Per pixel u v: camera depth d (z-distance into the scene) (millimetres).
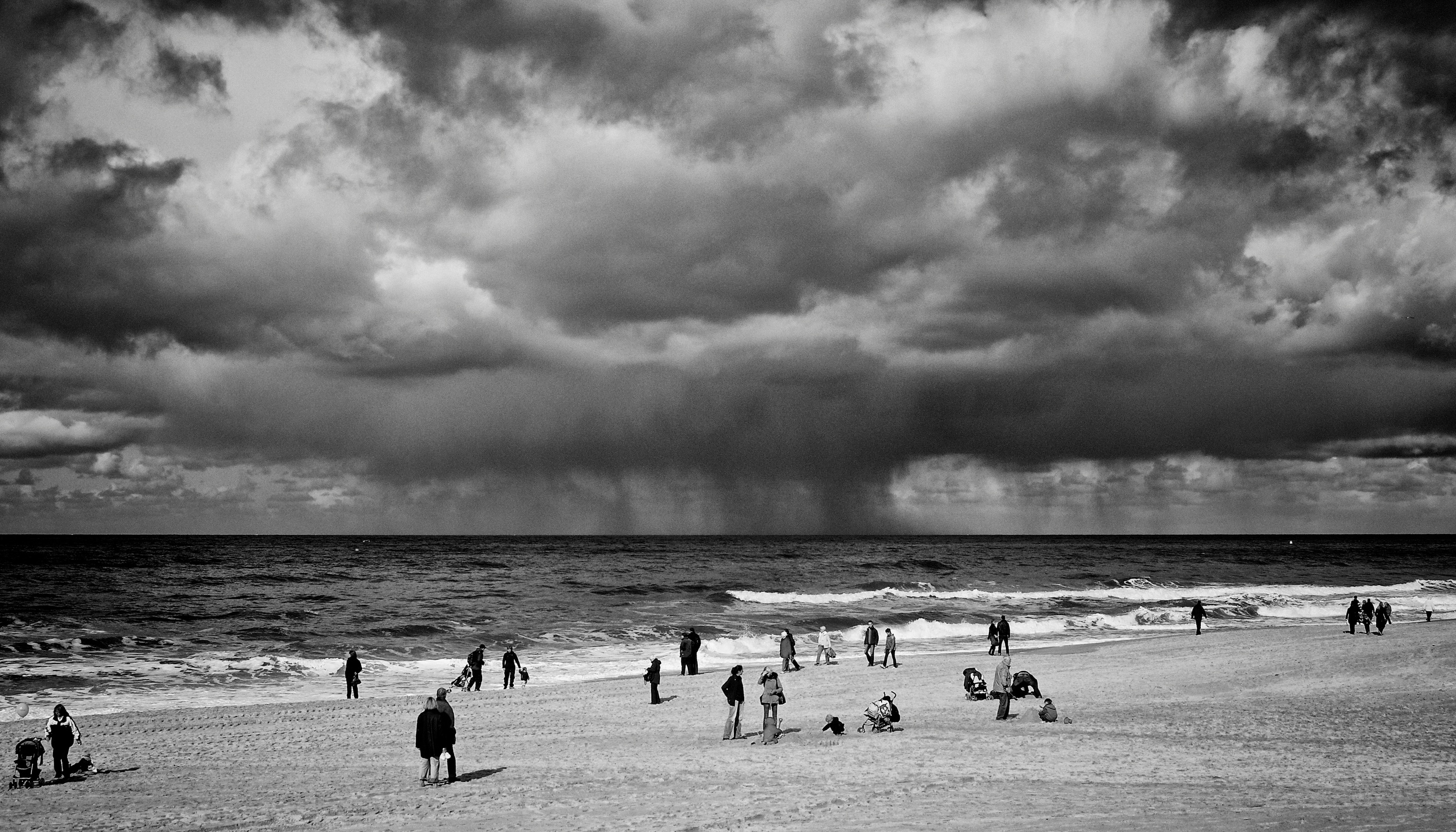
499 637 54594
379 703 33344
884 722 24766
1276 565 152000
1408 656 36250
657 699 31766
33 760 21359
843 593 88750
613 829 14875
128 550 187125
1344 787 16266
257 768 22875
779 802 16344
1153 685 31969
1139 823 13000
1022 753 20766
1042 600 82938
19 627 58719
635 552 192500
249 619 65000
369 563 141625
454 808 17453
